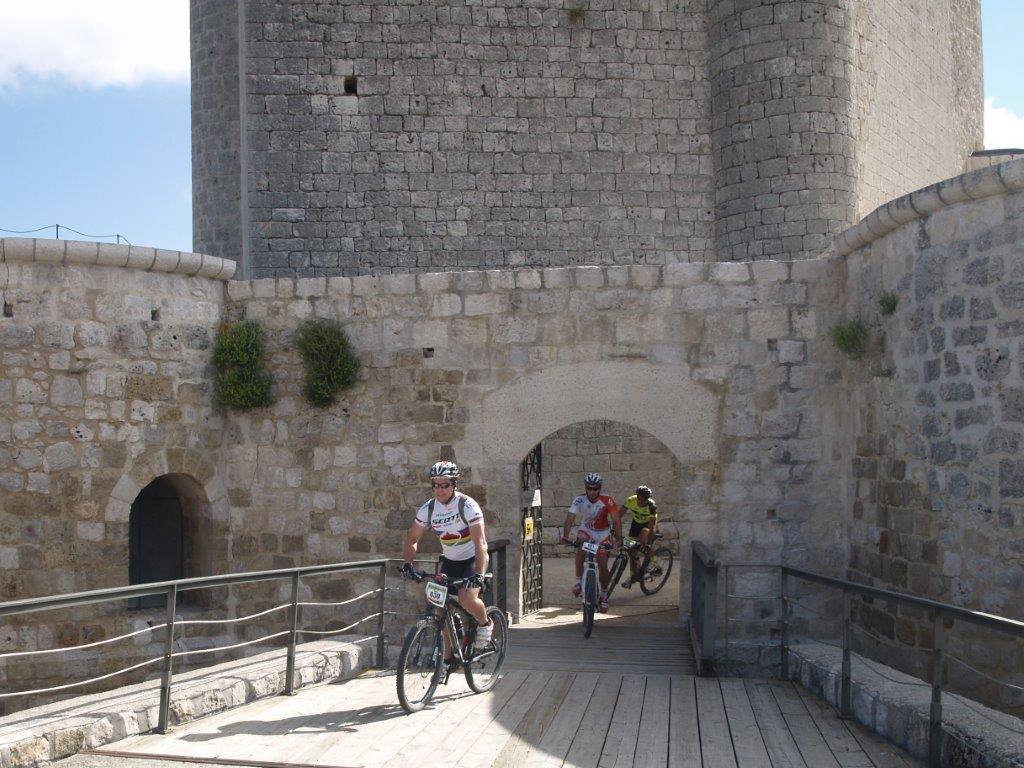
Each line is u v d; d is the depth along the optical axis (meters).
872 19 18.02
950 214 8.81
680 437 11.29
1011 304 8.07
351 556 11.70
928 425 9.16
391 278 11.70
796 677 8.48
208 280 11.78
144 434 11.16
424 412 11.62
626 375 11.35
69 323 10.76
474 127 16.84
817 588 11.12
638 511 14.05
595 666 9.30
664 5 17.05
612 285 11.38
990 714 6.41
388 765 6.12
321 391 11.52
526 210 16.86
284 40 16.72
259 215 16.69
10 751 5.84
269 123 16.69
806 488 11.17
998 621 5.47
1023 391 7.92
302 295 11.83
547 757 6.35
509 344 11.52
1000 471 8.13
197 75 22.95
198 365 11.64
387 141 16.75
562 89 16.92
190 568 12.24
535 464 12.89
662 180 17.00
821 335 11.19
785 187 16.08
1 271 10.52
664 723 7.17
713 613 8.74
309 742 6.58
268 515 11.84
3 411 10.51
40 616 10.63
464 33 16.83
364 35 16.78
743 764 6.25
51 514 10.67
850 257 10.97
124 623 11.05
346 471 11.73
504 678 8.59
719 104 16.78
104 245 10.83
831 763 6.26
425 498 11.59
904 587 9.59
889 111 18.84
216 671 7.91
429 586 7.57
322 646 8.95
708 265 11.27
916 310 9.36
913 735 6.42
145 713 6.79
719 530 11.23
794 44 16.12
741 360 11.23
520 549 11.62
